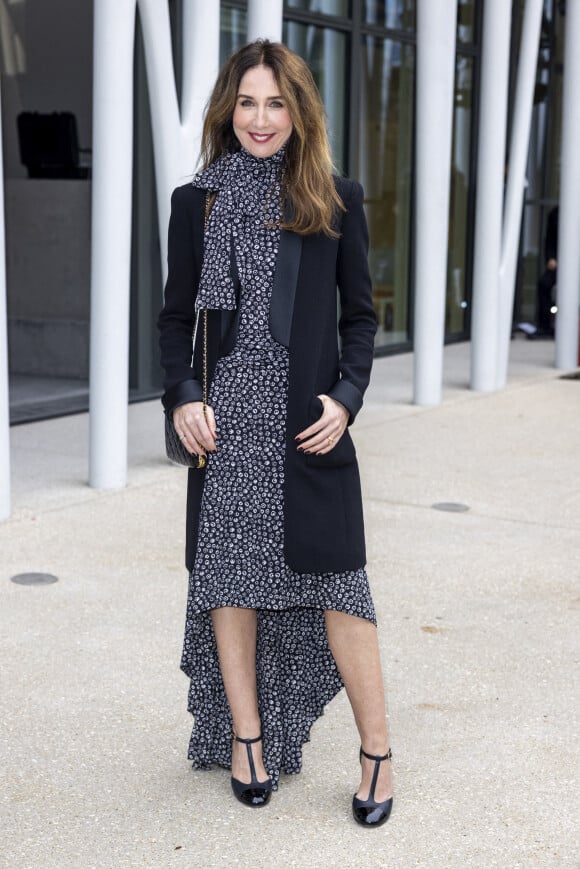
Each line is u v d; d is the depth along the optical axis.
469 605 5.92
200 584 3.70
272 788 3.90
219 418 3.59
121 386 7.88
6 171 13.33
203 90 8.12
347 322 3.69
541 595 6.11
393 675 4.99
